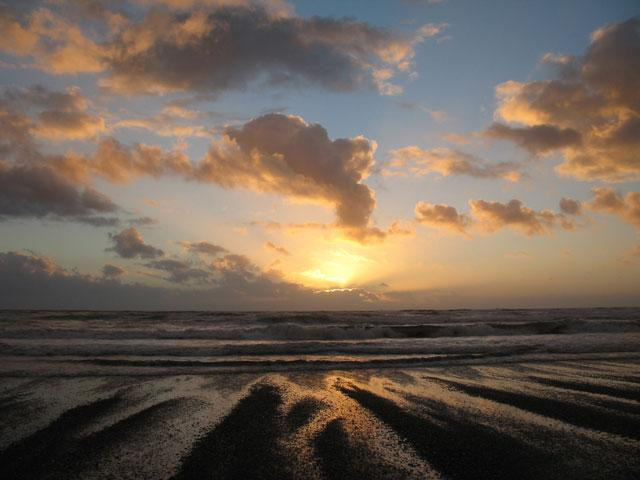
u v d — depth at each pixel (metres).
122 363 10.93
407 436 5.36
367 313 38.75
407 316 35.06
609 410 6.57
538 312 42.28
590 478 4.09
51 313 35.94
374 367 10.65
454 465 4.43
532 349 13.57
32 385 8.45
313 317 32.09
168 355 12.61
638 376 9.45
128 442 5.16
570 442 5.10
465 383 8.77
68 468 4.38
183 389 8.21
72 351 12.92
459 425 5.82
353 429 5.68
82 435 5.43
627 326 22.41
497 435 5.37
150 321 29.44
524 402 7.11
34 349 13.06
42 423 5.95
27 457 4.68
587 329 22.23
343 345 14.35
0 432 5.54
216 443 5.13
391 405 6.98
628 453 4.73
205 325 27.16
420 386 8.50
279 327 20.25
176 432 5.57
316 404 7.07
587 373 9.84
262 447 4.99
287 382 8.93
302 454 4.77
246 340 18.48
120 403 7.12
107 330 19.81
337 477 4.14
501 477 4.11
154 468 4.38
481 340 16.58
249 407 6.88
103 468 4.38
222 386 8.51
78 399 7.38
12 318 30.72
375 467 4.38
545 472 4.23
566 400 7.24
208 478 4.14
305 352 13.29
